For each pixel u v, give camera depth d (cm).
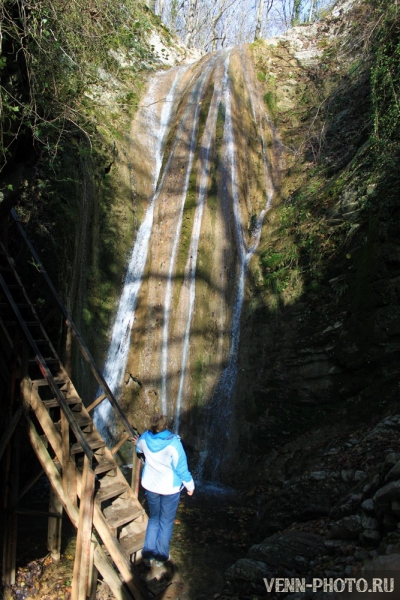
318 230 1056
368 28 1277
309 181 1253
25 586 618
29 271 838
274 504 757
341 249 996
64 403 561
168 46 1797
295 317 1004
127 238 1200
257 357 1023
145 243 1203
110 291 1138
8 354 643
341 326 924
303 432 913
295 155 1364
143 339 1109
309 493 700
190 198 1205
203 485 935
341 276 973
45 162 930
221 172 1226
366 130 1212
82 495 536
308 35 1634
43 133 867
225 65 1462
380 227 911
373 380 858
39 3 675
